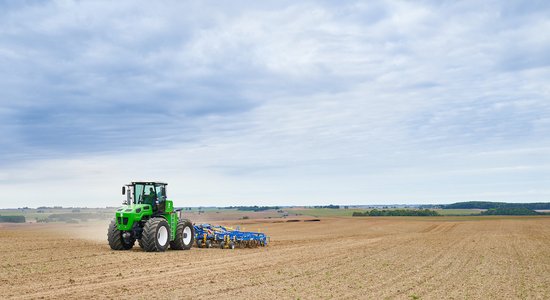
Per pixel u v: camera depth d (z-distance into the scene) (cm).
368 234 3909
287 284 1288
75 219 5856
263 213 11506
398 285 1299
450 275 1498
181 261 1759
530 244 2745
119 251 2062
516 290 1249
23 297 1073
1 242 2453
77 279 1320
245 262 1767
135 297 1087
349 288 1241
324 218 7969
